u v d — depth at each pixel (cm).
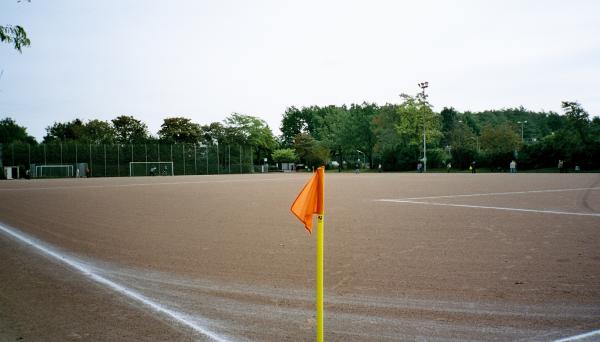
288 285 582
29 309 497
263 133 10675
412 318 453
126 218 1273
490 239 869
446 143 11331
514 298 510
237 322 450
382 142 8669
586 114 5822
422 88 7638
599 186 2439
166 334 421
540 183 2811
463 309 477
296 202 352
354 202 1669
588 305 485
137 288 579
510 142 7031
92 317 470
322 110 13625
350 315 464
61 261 738
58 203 1780
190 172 7531
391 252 768
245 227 1085
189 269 674
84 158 6638
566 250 757
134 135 9644
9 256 780
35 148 6362
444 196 1895
